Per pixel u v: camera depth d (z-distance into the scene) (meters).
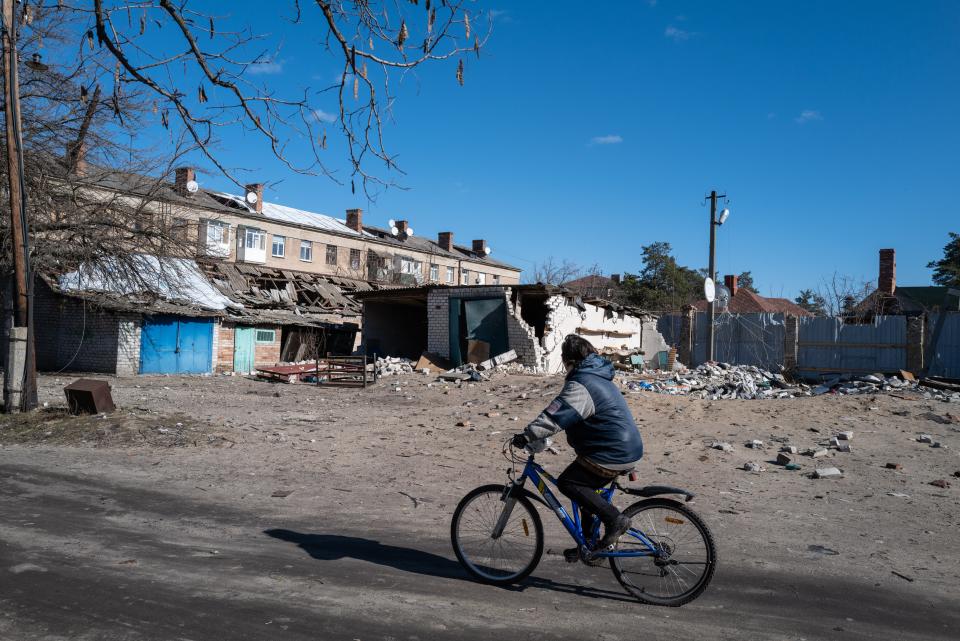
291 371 22.23
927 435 10.52
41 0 5.74
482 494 4.56
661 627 3.77
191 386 19.56
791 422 11.53
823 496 7.23
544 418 4.02
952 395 14.88
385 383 20.36
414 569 4.68
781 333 26.02
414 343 31.88
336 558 4.86
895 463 8.66
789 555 5.24
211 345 26.33
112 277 21.52
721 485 7.70
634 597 4.22
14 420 10.69
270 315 30.27
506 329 23.44
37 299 24.47
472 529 4.57
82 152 18.41
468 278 61.78
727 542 5.56
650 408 12.64
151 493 6.82
